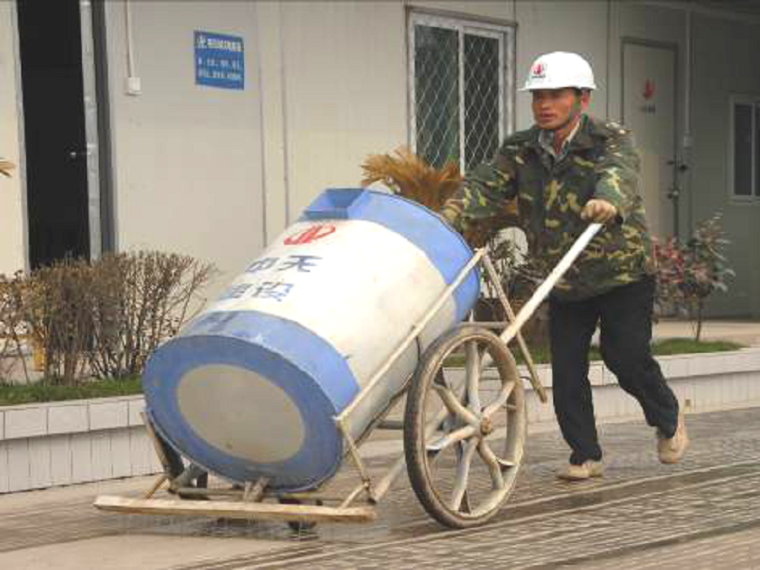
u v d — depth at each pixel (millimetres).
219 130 13195
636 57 17656
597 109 17141
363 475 5914
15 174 11562
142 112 12586
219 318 6008
